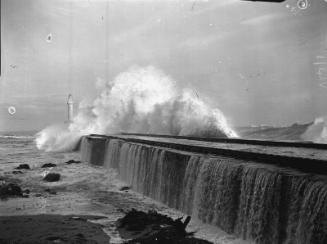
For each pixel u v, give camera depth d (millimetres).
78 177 20234
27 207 13188
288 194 8273
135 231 10125
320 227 7246
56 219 11531
